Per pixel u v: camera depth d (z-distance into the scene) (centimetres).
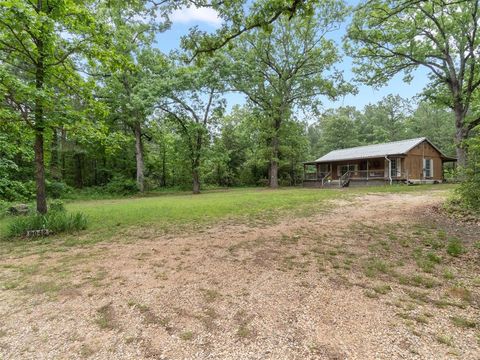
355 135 4325
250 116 2697
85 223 731
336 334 238
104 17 1090
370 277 357
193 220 807
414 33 1491
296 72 2369
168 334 248
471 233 547
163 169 3089
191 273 390
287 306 289
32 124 648
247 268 402
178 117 2242
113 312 289
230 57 2139
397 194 1273
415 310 273
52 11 628
